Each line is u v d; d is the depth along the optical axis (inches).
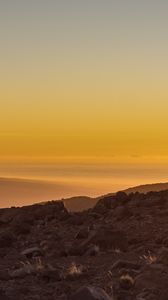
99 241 671.8
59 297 462.6
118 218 874.1
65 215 944.3
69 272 526.9
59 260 631.8
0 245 758.5
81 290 419.2
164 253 552.4
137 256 612.1
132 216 879.1
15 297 465.1
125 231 770.2
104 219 903.1
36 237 815.7
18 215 963.3
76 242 733.3
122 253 638.5
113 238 670.5
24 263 614.9
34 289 490.0
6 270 591.5
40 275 527.8
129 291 456.8
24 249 732.0
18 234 854.5
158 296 426.9
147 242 685.9
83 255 650.2
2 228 898.7
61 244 727.1
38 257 656.4
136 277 480.1
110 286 475.8
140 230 765.9
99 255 640.4
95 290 422.0
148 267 511.2
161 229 749.3
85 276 525.3
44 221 945.5
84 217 918.4
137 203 960.3
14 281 523.5
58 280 519.8
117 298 439.8
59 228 873.5
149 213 874.8
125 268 541.6
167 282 452.4
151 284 456.1
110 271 539.2
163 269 493.4
